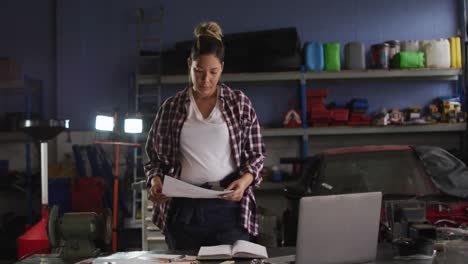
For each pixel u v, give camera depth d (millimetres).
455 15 6836
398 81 6848
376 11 6836
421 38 6840
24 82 6156
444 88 6855
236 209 2014
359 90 6844
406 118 6535
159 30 6832
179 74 6266
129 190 6258
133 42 6812
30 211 6012
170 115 2066
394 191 3871
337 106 6520
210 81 1912
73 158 6668
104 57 6801
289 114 6301
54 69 6828
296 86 6824
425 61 6332
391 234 2008
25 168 6730
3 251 5590
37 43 6828
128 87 6793
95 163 6340
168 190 1810
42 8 6840
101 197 5793
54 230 2211
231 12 6828
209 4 6832
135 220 5750
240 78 6195
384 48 6281
